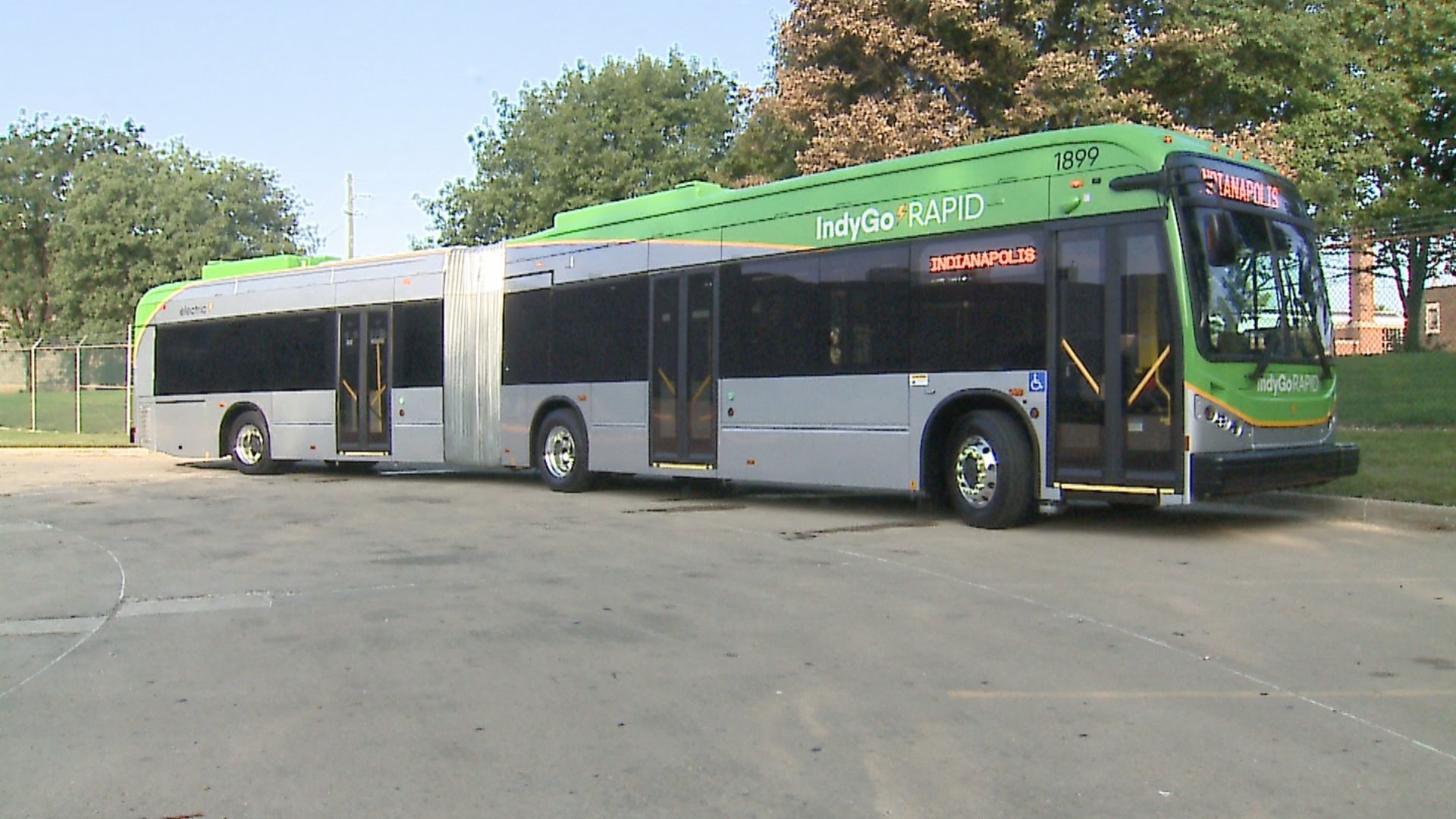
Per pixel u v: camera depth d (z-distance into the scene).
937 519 12.41
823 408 12.80
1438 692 5.98
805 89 21.72
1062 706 5.82
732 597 8.56
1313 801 4.58
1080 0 19.98
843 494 15.48
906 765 5.04
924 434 11.86
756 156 25.44
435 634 7.62
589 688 6.31
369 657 7.09
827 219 12.87
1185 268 10.14
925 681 6.29
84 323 56.62
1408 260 20.09
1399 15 25.70
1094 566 9.48
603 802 4.71
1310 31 20.00
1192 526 11.52
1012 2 20.11
